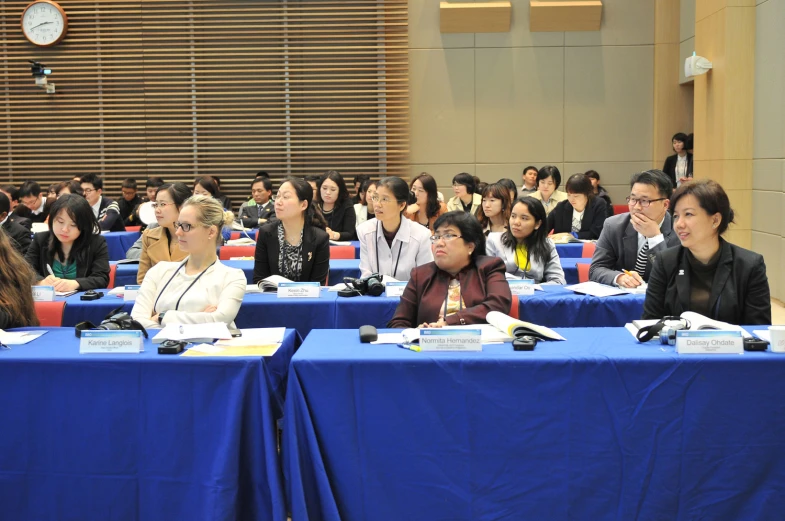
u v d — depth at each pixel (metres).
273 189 10.48
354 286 3.97
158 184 9.27
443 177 10.54
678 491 2.45
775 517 2.45
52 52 10.31
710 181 2.90
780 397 2.43
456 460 2.45
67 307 3.81
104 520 2.53
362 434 2.45
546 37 10.38
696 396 2.43
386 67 10.35
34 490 2.54
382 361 2.43
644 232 4.19
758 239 7.86
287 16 10.20
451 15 10.23
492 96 10.45
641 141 10.46
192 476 2.49
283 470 2.52
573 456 2.44
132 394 2.50
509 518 2.46
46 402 2.52
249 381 2.48
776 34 7.37
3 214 6.19
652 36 10.34
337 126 10.41
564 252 6.22
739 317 2.94
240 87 10.37
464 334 2.54
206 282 3.31
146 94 10.35
